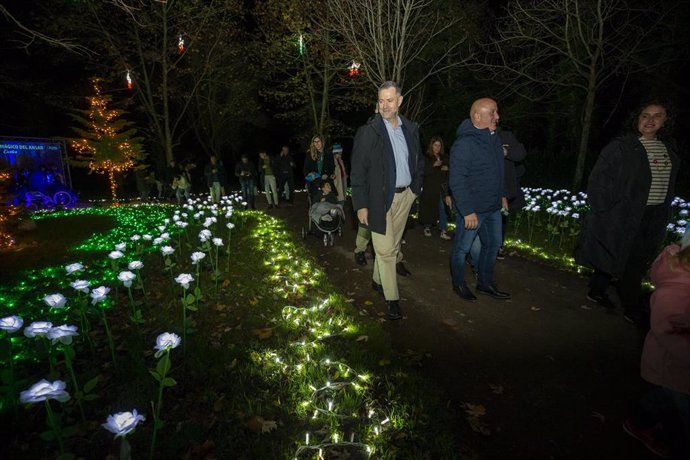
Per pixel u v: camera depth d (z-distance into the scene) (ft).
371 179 13.69
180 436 8.36
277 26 68.23
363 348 12.18
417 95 70.13
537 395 10.41
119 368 10.66
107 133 72.33
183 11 71.15
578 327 13.84
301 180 107.76
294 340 12.64
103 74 73.67
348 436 8.68
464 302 16.14
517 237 26.32
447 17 49.11
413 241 26.48
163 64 74.43
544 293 16.84
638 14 40.11
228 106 94.27
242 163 44.88
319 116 83.20
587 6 39.65
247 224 33.91
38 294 17.04
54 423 6.89
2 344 11.62
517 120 67.97
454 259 16.07
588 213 14.60
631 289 14.01
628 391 10.49
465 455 8.21
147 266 20.71
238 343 12.30
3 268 21.61
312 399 9.61
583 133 41.75
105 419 8.84
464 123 14.97
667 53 40.24
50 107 86.17
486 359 12.06
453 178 14.48
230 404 9.43
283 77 85.35
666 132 13.34
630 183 13.21
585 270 19.42
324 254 24.16
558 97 60.23
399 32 43.06
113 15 68.13
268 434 8.64
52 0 63.67
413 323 14.47
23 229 33.68
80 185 93.71
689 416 7.42
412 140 14.47
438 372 11.44
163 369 7.47
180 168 52.95
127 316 14.25
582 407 9.94
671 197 13.55
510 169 18.12
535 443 8.84
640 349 12.41
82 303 11.84
